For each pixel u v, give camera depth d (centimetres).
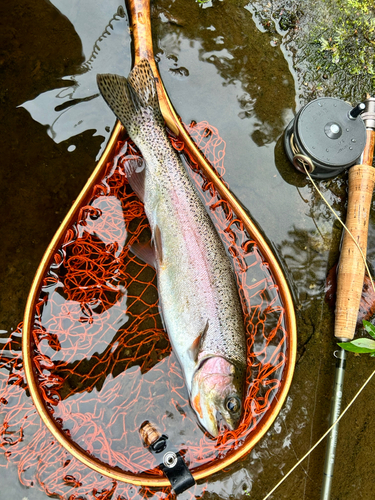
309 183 61
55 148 59
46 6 60
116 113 53
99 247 56
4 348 56
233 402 51
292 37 63
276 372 56
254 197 61
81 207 53
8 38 59
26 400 55
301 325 60
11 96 59
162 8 61
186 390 56
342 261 56
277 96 62
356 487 58
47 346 55
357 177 56
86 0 60
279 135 62
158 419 55
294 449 57
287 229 61
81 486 54
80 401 55
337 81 63
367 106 56
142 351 56
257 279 58
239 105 62
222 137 61
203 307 53
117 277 57
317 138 55
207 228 55
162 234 54
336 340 60
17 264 58
